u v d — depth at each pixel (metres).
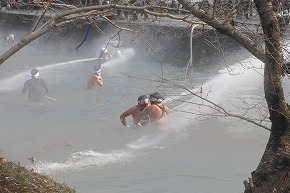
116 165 11.52
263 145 12.94
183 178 10.83
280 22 7.09
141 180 10.71
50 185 7.91
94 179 10.69
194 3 7.35
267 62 6.64
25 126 15.07
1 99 18.75
